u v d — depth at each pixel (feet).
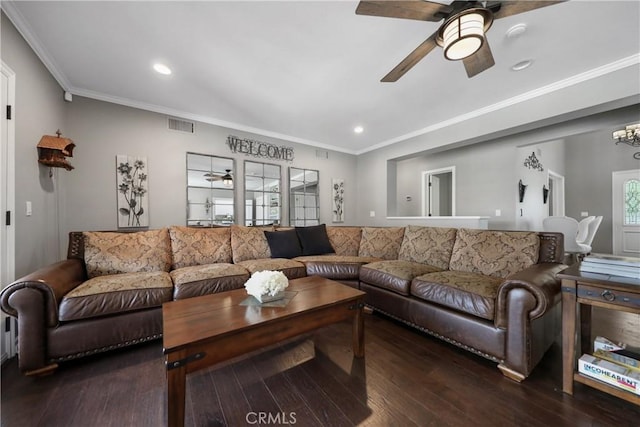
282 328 4.81
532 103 9.54
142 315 6.21
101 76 8.48
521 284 4.98
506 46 6.97
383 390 4.73
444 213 19.76
